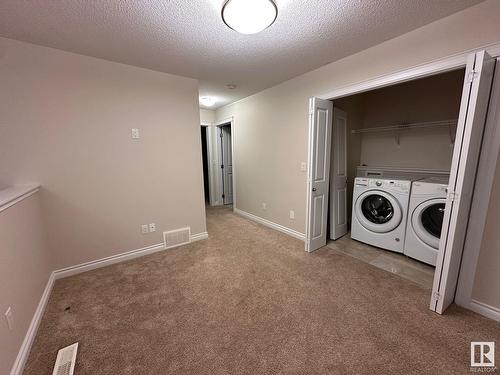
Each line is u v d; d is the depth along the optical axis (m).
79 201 2.29
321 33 1.87
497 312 1.59
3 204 1.25
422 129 3.02
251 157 4.02
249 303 1.83
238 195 4.61
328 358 1.33
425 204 2.35
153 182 2.74
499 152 1.51
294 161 3.14
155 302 1.85
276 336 1.49
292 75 2.86
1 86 1.87
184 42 1.98
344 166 3.24
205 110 4.92
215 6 1.50
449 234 1.54
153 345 1.43
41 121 2.04
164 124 2.74
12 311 1.28
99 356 1.35
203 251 2.84
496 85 1.47
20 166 1.99
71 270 2.30
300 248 2.89
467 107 1.38
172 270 2.37
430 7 1.54
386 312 1.70
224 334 1.51
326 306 1.78
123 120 2.46
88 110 2.26
